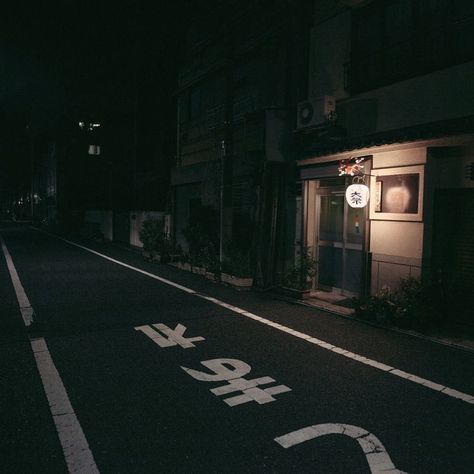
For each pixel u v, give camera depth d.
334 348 6.68
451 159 7.78
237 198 14.08
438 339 7.05
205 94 17.23
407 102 8.57
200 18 16.47
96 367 5.81
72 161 45.88
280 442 3.97
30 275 13.56
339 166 9.80
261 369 5.80
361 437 4.07
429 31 8.19
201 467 3.58
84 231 32.59
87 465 3.59
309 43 11.28
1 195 93.50
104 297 10.34
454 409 4.67
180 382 5.33
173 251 17.12
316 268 11.34
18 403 4.72
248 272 11.59
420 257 8.15
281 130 11.60
